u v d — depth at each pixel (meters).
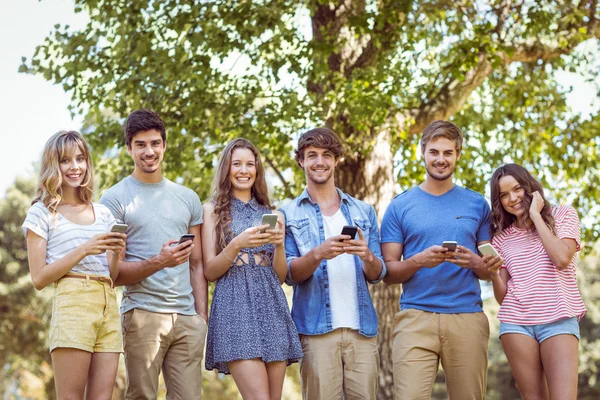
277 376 4.26
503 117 11.34
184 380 4.35
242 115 8.95
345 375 4.50
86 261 3.97
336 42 9.06
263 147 8.97
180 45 8.97
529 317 4.50
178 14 8.97
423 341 4.62
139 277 4.21
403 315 4.72
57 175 3.99
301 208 4.75
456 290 4.66
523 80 10.88
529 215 4.69
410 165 10.25
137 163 4.48
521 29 9.84
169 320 4.34
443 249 4.39
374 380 4.54
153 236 4.42
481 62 9.57
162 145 4.52
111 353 3.99
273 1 8.91
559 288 4.50
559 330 4.41
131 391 4.29
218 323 4.26
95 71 9.36
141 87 9.05
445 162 4.73
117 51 9.25
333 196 4.84
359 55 9.36
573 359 4.37
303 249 4.63
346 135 8.81
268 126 8.77
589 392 21.80
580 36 9.70
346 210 4.78
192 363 4.39
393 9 8.70
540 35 9.84
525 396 4.49
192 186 9.73
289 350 4.30
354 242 4.25
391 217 4.91
